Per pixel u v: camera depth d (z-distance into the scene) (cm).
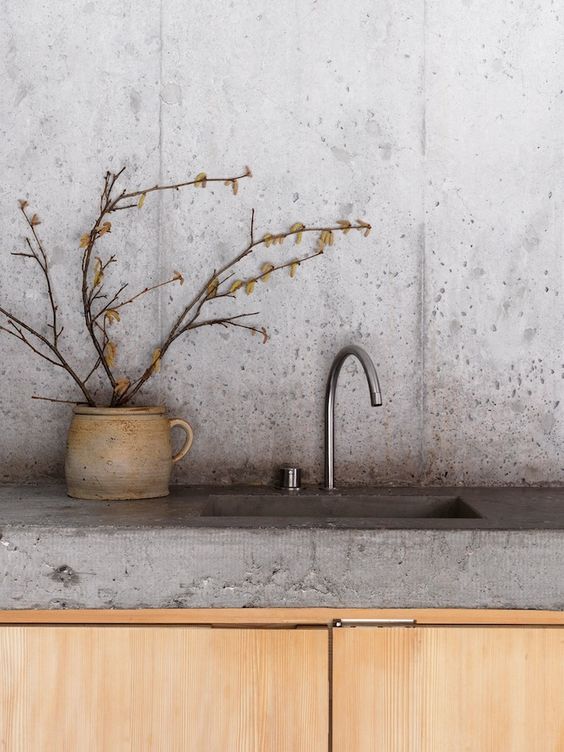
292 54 202
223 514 185
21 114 200
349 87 202
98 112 201
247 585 143
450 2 203
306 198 202
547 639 144
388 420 202
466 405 203
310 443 202
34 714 143
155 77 201
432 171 203
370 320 202
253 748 143
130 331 201
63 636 144
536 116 204
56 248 201
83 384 191
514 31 203
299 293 202
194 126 201
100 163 201
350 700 144
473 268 203
